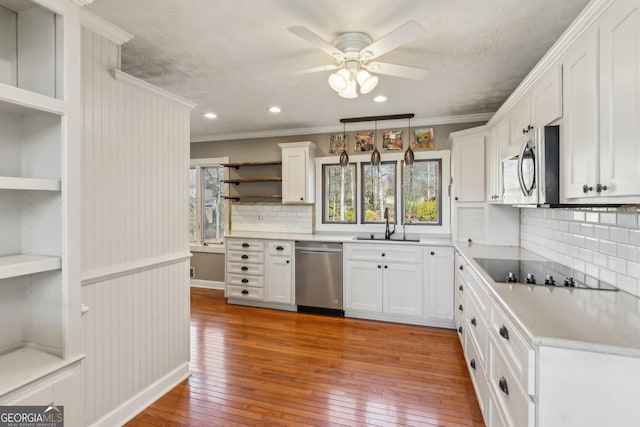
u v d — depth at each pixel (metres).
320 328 3.47
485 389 1.90
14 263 1.16
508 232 3.18
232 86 2.92
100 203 1.82
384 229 4.21
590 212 1.94
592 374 1.09
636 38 1.10
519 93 2.24
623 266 1.64
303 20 1.87
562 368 1.11
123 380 1.97
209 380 2.44
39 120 1.32
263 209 4.77
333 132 4.39
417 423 1.95
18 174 1.36
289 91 3.05
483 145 3.23
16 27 1.33
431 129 4.00
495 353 1.68
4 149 1.32
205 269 5.10
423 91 3.02
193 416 2.03
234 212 4.91
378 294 3.68
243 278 4.20
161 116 2.25
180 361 2.43
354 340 3.16
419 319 3.58
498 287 1.71
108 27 1.84
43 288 1.33
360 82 2.02
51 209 1.31
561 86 1.67
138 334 2.08
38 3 1.18
